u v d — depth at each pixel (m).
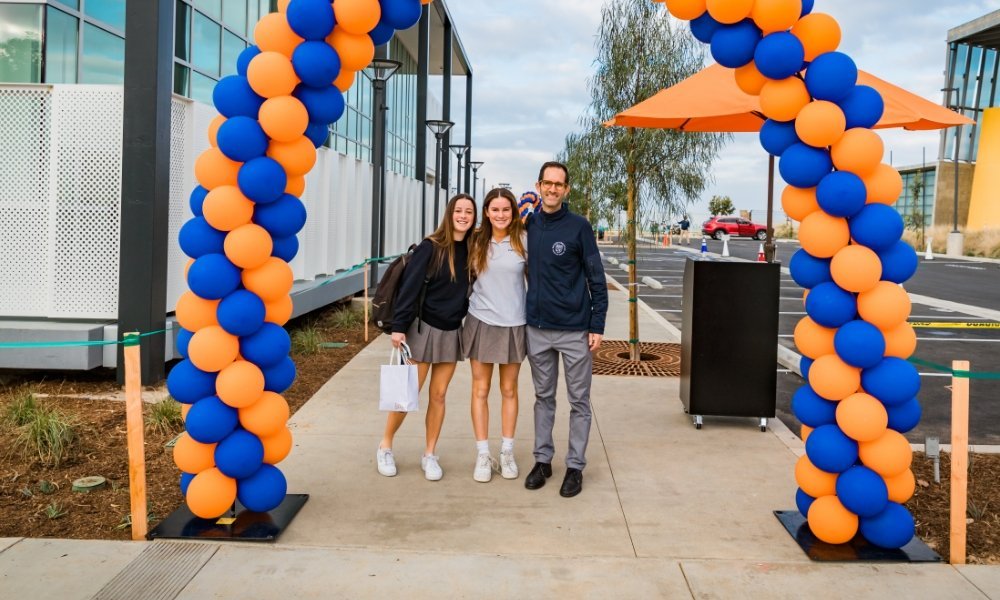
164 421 5.48
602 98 8.87
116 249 6.94
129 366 3.62
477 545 3.64
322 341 9.52
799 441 5.50
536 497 4.32
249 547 3.57
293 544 3.62
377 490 4.39
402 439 5.42
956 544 3.52
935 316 13.73
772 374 5.74
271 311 3.79
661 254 34.81
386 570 3.37
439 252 4.38
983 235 36.06
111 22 10.47
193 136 7.37
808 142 3.43
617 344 9.73
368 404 6.43
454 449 5.21
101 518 3.93
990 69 40.41
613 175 9.07
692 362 5.77
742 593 3.21
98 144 6.88
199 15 11.72
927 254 33.44
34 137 6.95
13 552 3.48
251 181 3.47
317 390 6.97
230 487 3.73
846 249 3.43
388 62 11.05
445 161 25.16
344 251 12.41
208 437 3.58
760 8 3.34
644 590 3.22
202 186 3.79
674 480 4.63
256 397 3.63
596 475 4.71
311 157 3.76
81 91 6.85
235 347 3.62
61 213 6.91
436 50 27.75
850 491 3.49
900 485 3.55
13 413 5.35
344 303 13.49
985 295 17.73
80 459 4.80
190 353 3.52
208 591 3.15
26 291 7.05
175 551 3.52
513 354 4.50
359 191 13.41
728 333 5.75
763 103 3.54
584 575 3.34
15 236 7.00
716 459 5.06
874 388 3.47
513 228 4.45
